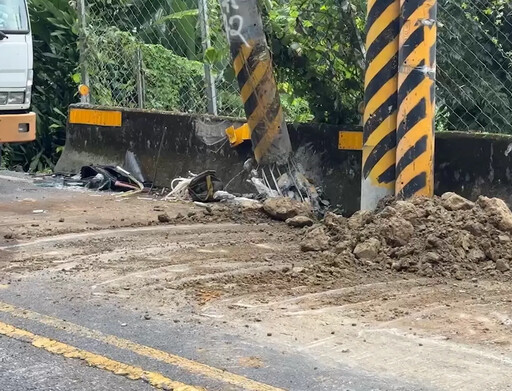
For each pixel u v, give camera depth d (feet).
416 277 18.08
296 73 27.68
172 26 38.06
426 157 21.86
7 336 14.25
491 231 19.24
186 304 16.07
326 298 16.51
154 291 16.96
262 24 26.58
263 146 26.68
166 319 15.16
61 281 17.71
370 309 15.79
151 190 30.60
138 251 20.52
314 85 27.55
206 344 13.87
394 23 21.85
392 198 21.95
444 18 25.22
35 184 32.09
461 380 12.34
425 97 21.68
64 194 29.71
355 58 26.81
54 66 40.50
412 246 19.04
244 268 18.79
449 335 14.33
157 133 31.40
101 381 12.41
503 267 18.26
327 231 21.12
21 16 29.99
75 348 13.70
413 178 21.77
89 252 20.42
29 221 24.25
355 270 18.53
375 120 22.24
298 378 12.46
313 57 27.32
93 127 33.65
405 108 21.71
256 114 26.40
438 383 12.24
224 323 14.94
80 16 36.11
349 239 20.03
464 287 17.28
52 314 15.44
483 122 25.25
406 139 21.75
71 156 34.45
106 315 15.39
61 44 40.37
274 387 12.13
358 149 25.98
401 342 13.99
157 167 31.24
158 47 35.04
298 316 15.37
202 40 30.71
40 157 40.22
